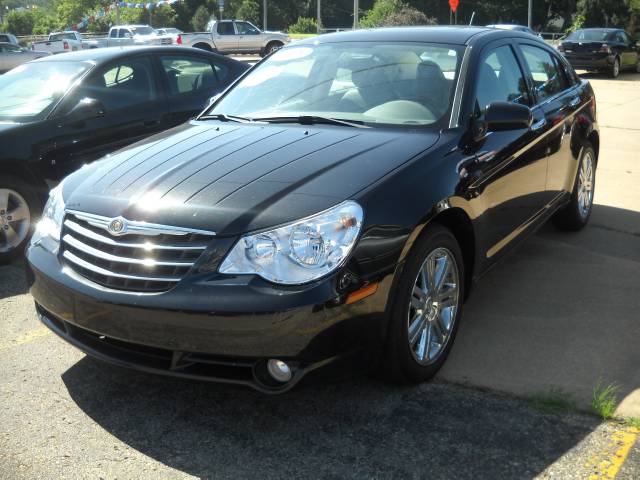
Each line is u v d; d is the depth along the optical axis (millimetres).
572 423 2922
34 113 5668
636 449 2727
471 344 3689
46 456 2807
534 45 4969
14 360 3650
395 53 4129
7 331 4051
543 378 3307
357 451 2789
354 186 2936
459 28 4480
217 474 2680
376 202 2896
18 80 6152
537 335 3773
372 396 3186
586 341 3688
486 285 4516
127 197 3053
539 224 4617
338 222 2775
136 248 2869
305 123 3787
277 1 85375
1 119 5648
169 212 2885
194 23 73250
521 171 4078
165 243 2834
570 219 5465
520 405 3074
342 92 3986
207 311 2680
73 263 3088
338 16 88250
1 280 5000
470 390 3221
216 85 6918
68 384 3391
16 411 3145
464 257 3607
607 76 20766
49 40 35062
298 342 2680
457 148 3438
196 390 3299
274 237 2738
